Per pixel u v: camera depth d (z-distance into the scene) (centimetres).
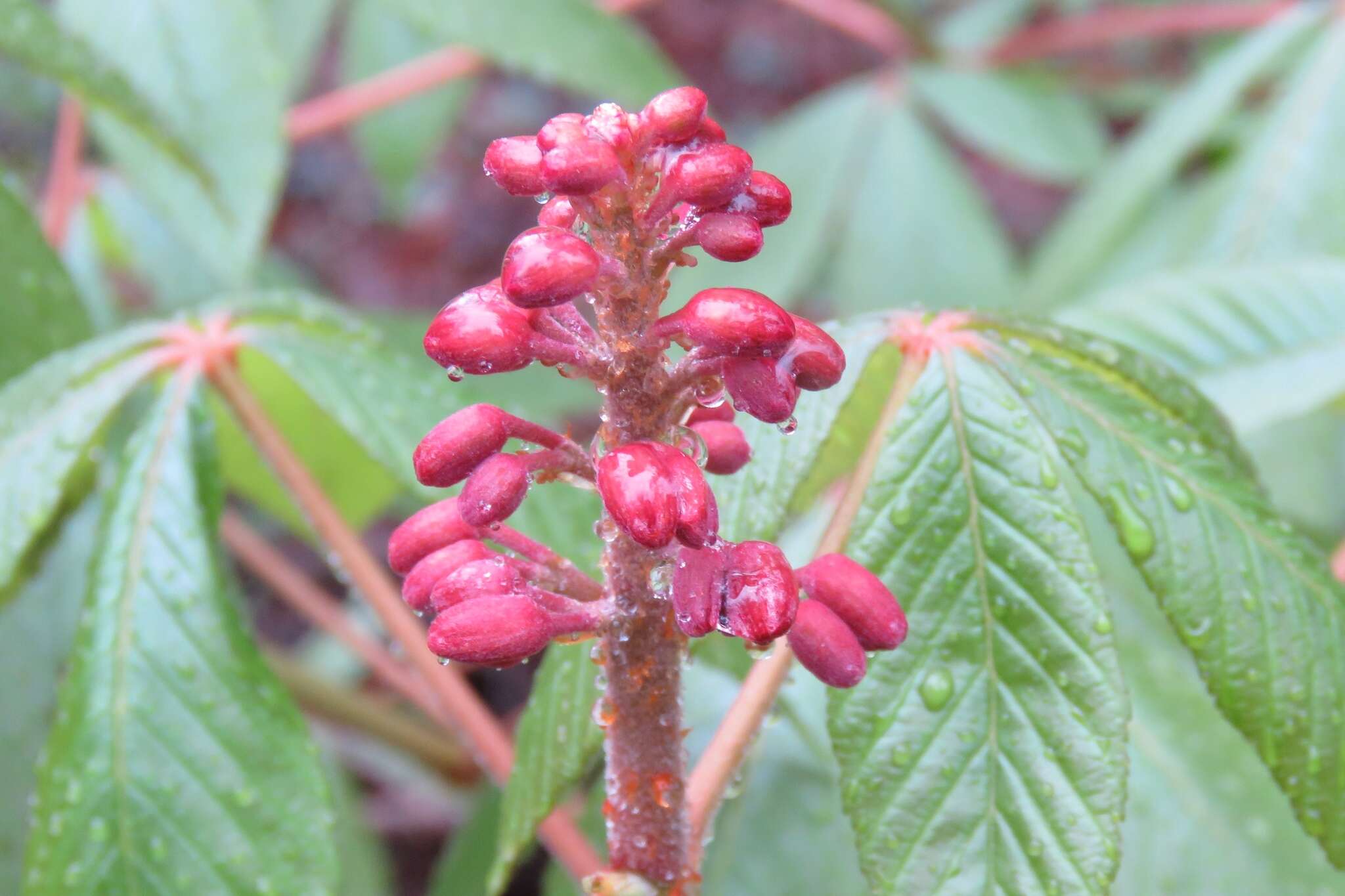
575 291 54
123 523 62
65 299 67
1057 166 105
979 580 58
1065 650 57
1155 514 58
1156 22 103
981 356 59
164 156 68
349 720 91
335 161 165
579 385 89
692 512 53
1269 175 82
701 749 68
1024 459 58
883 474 58
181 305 98
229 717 60
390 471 63
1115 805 57
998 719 57
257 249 68
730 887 67
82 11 67
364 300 149
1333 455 84
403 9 77
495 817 77
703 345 54
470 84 107
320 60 169
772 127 167
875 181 105
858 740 57
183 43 67
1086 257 92
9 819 70
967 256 104
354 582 63
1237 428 66
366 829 81
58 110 127
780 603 54
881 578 58
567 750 59
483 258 156
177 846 60
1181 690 67
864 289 105
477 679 115
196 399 63
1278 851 65
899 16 108
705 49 180
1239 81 87
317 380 63
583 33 80
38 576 72
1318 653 58
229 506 115
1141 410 59
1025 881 57
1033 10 145
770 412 54
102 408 63
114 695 60
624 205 54
